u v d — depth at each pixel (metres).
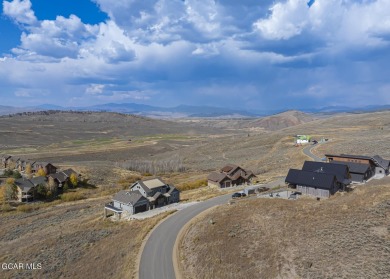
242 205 54.16
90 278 41.62
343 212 41.34
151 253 44.34
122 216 70.75
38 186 101.38
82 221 70.81
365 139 139.75
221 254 39.78
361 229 35.91
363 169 76.06
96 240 55.16
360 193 47.12
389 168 84.12
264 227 43.12
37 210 90.19
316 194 64.56
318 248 35.25
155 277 38.22
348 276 29.86
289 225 41.88
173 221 57.12
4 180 112.69
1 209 89.94
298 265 33.59
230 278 35.12
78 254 49.84
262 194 69.38
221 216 50.84
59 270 45.41
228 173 96.44
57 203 96.75
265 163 127.88
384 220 36.28
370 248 32.50
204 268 38.38
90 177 124.56
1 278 45.44
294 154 127.19
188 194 89.81
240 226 45.16
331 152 119.38
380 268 29.58
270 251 37.41
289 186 70.50
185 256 42.56
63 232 63.16
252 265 36.09
